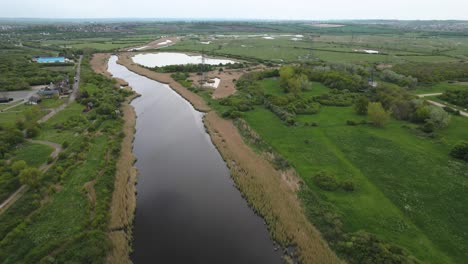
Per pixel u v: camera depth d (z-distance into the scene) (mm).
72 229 43188
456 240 41688
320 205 49656
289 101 101875
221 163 67250
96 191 52125
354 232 43406
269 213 49000
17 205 46844
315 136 76688
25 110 90750
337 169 60875
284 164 62719
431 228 44094
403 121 86875
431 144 71188
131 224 47000
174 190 56938
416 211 47750
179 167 65312
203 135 82125
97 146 69312
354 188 54125
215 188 57812
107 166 60750
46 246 39688
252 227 47250
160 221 48375
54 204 48562
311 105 98125
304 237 43469
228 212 50781
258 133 79000
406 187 54094
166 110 101625
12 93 110875
